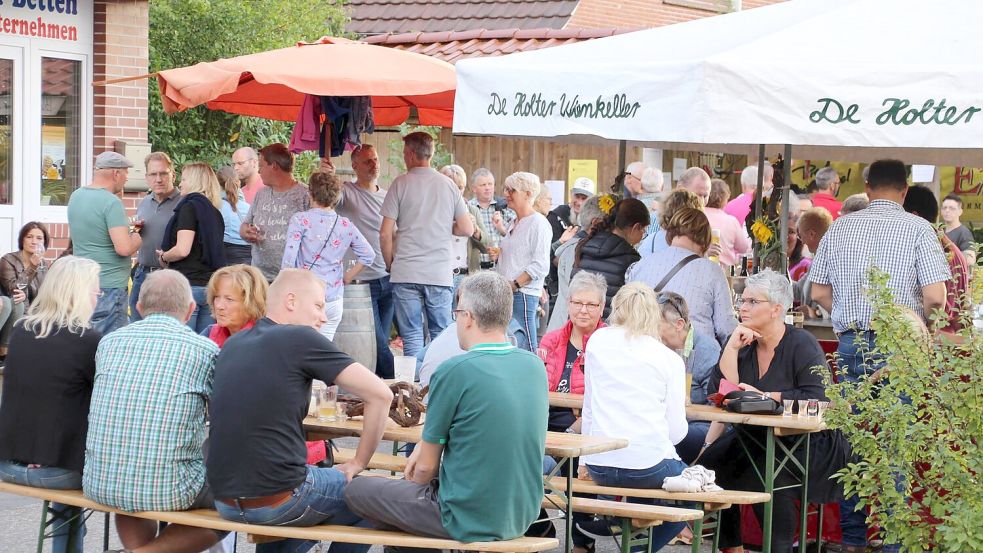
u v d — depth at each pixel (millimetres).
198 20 15930
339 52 8500
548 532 5953
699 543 5676
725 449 6422
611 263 8094
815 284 7129
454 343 6484
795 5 7254
